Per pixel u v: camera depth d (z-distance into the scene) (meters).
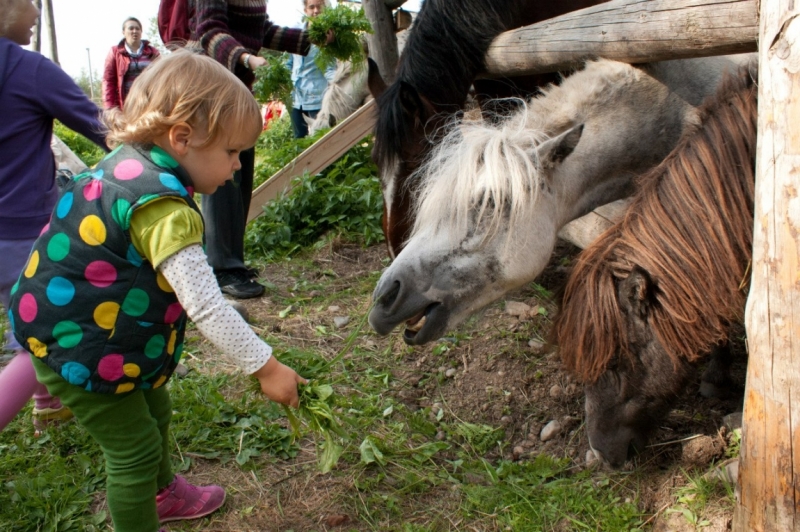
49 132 2.33
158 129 1.63
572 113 2.85
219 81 1.66
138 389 1.81
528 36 3.15
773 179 1.56
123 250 1.62
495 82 4.03
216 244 4.01
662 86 2.93
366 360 3.35
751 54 2.98
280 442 2.64
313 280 4.42
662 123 2.95
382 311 2.59
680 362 2.20
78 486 2.36
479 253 2.57
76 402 1.75
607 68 2.87
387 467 2.54
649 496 2.32
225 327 1.65
